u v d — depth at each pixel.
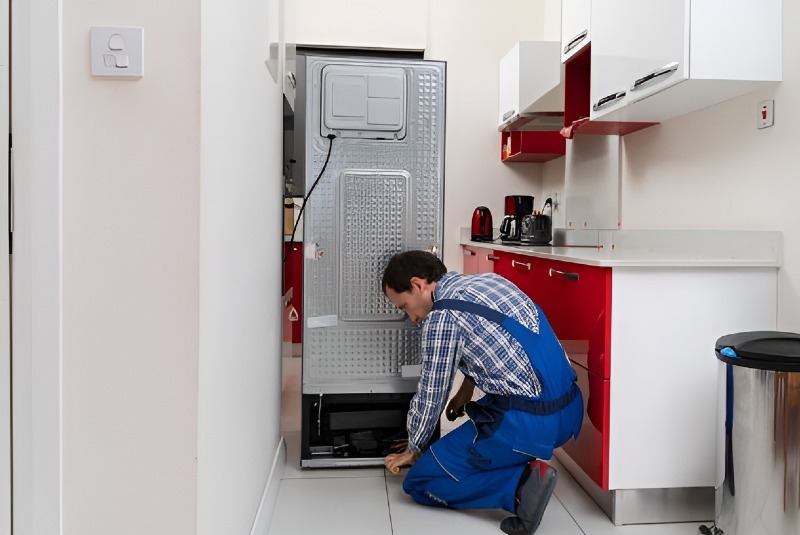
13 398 1.22
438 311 2.12
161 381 1.25
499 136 4.70
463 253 4.73
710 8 2.12
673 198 2.87
